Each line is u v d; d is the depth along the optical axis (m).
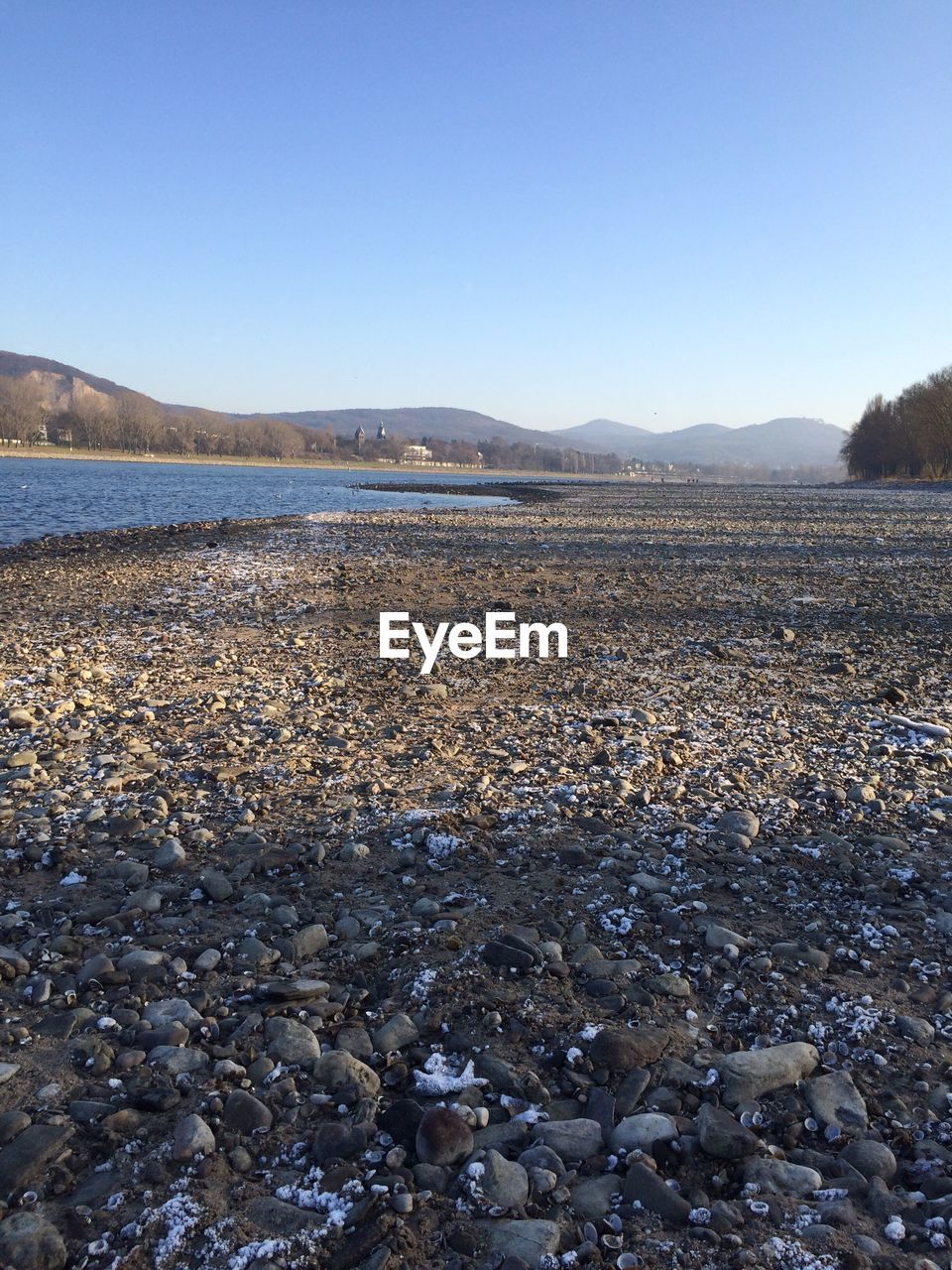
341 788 7.53
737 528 39.41
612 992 4.51
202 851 6.23
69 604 17.17
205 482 98.25
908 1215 3.17
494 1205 3.16
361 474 176.00
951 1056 4.12
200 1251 2.94
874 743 9.06
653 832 6.64
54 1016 4.20
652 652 13.45
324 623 15.58
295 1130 3.53
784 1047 4.04
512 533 36.28
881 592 20.14
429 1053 4.05
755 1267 2.92
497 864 6.05
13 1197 3.15
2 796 7.20
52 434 194.75
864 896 5.70
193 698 10.52
